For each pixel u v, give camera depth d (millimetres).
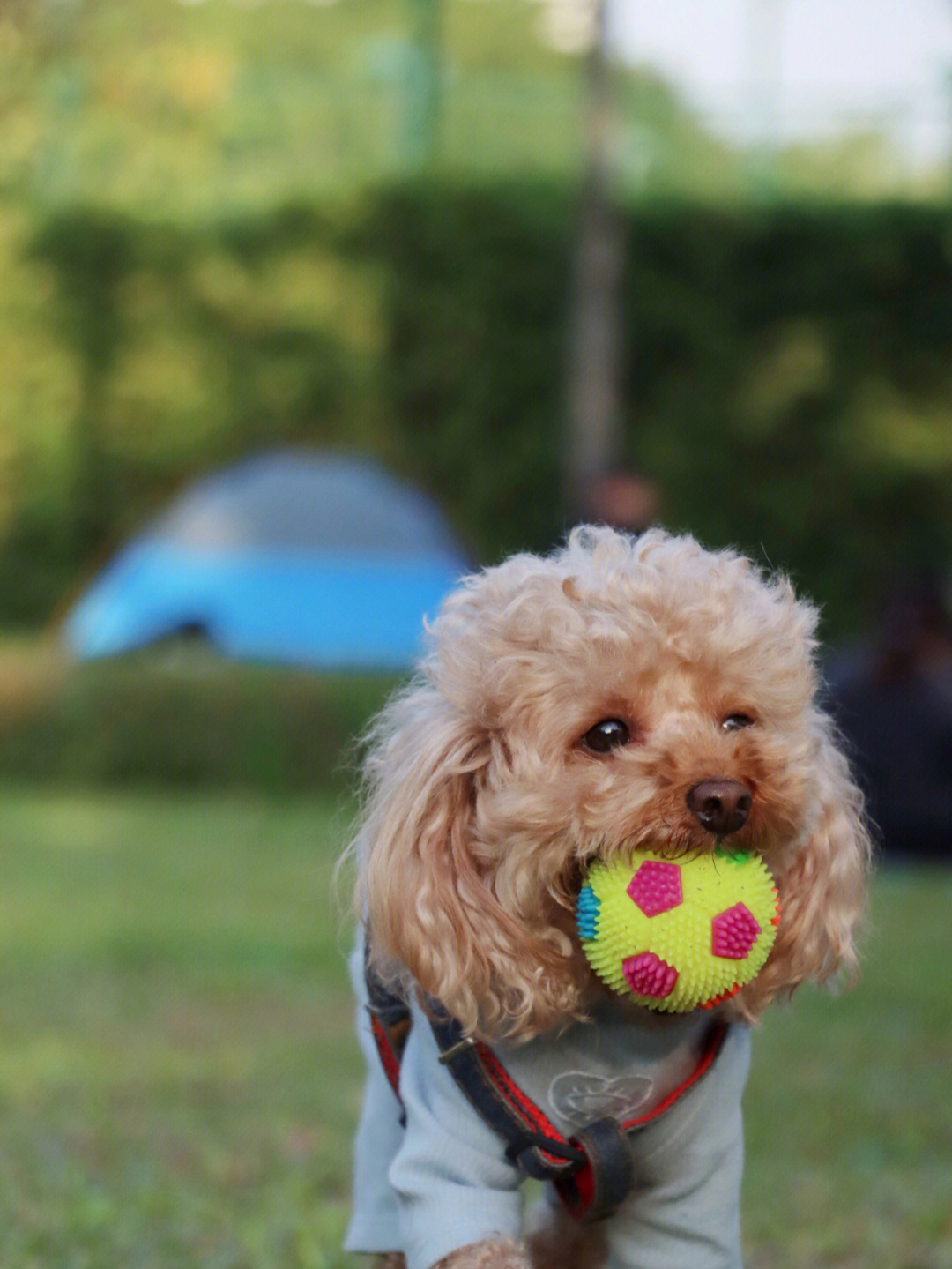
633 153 15656
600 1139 2393
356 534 14562
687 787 2252
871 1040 5590
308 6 17062
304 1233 3479
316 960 6730
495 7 20484
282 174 15883
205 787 12625
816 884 2521
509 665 2371
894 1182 4020
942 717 9188
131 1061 5133
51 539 15969
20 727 12781
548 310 15266
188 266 15695
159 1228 3520
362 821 2615
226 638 14008
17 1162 3918
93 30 11172
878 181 15703
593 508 6863
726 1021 2527
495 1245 2338
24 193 15320
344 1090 4832
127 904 7969
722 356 15273
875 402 15250
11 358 15906
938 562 15227
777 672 2422
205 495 14906
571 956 2371
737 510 15336
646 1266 2529
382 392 15539
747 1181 4023
